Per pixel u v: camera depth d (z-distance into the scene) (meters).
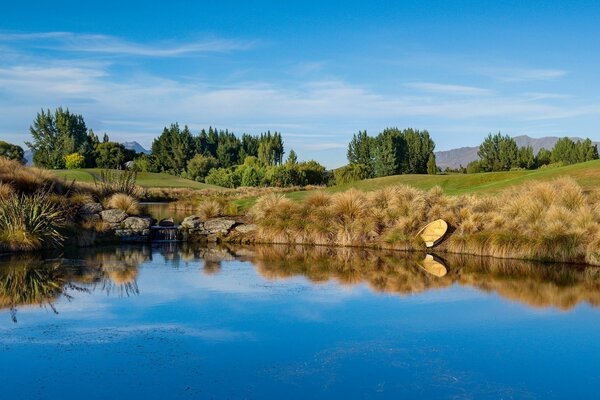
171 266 16.38
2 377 7.39
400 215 21.25
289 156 84.38
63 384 7.17
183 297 12.13
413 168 89.06
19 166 23.33
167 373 7.59
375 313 10.84
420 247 19.73
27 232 18.53
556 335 9.40
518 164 85.19
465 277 14.59
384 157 85.06
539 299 11.99
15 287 12.84
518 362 8.09
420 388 7.14
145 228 22.80
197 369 7.75
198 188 70.94
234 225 23.66
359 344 8.89
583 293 12.53
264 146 110.50
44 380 7.30
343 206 22.28
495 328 9.80
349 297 12.26
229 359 8.16
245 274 15.10
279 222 22.92
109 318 10.31
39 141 111.25
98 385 7.15
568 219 17.05
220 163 122.50
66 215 21.03
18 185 20.88
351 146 90.12
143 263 16.89
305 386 7.18
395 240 20.33
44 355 8.23
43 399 6.71
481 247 18.33
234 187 81.06
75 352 8.38
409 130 91.19
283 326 9.90
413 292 12.78
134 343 8.83
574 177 26.97
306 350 8.59
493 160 87.75
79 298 11.90
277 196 25.11
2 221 18.42
